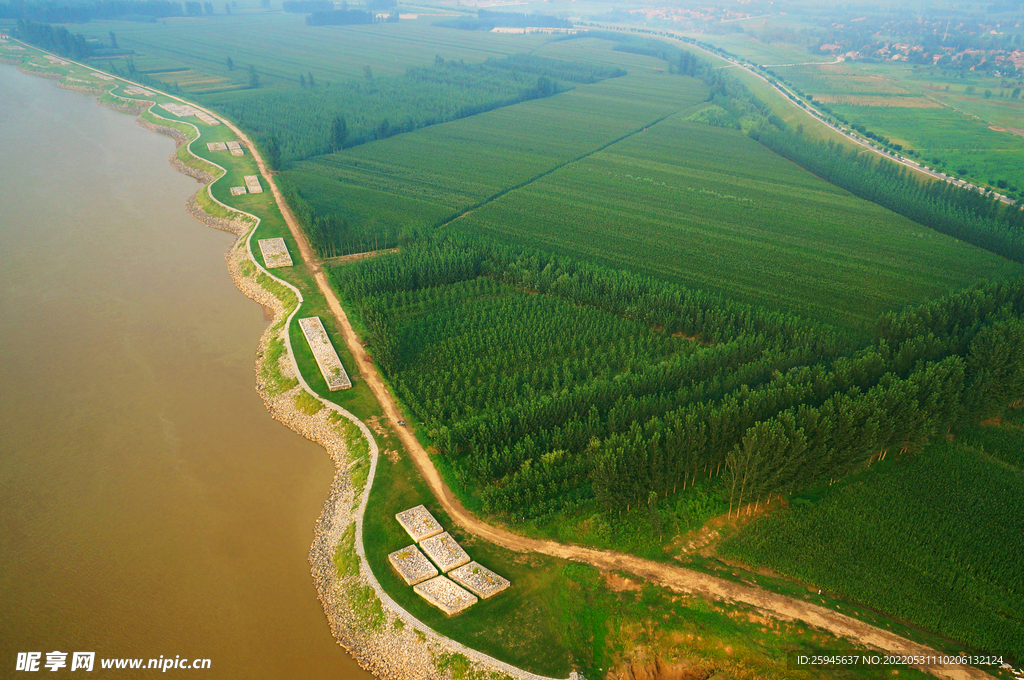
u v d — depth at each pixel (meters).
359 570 67.12
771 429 70.50
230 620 64.38
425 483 78.19
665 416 79.38
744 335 101.88
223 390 98.88
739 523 73.25
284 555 71.75
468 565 66.69
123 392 97.56
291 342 106.25
